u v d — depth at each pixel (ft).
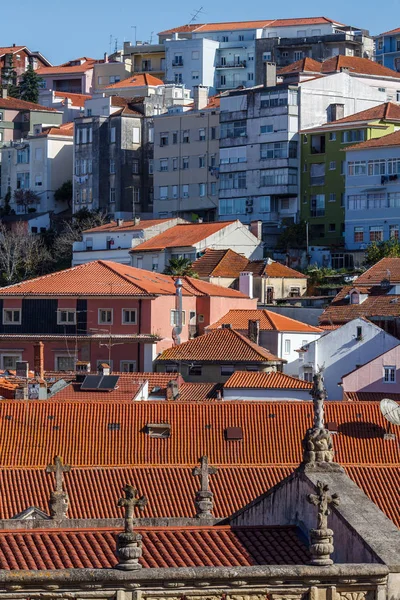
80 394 535.60
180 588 181.68
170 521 250.78
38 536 206.90
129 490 185.57
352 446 366.63
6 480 343.26
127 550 182.19
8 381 542.16
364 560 192.34
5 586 177.78
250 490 344.28
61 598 178.91
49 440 368.07
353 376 603.67
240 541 208.13
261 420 377.30
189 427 374.43
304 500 213.05
